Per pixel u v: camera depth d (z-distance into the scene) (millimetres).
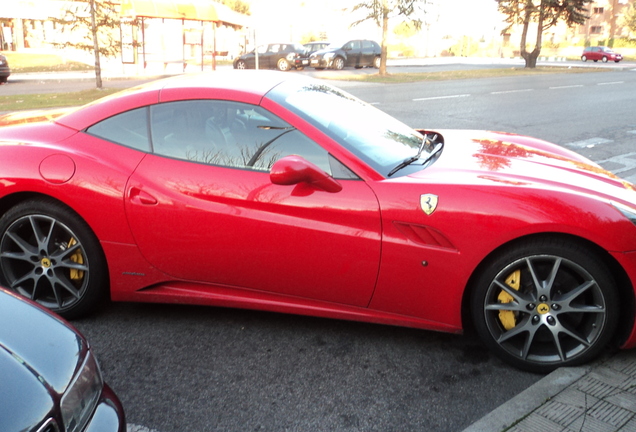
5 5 36781
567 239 2668
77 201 3119
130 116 3264
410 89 18688
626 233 2607
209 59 36906
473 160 3242
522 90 18406
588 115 12281
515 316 2846
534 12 34844
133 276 3215
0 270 3336
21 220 3240
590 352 2742
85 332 3258
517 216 2656
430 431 2426
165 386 2748
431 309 2879
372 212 2807
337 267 2900
